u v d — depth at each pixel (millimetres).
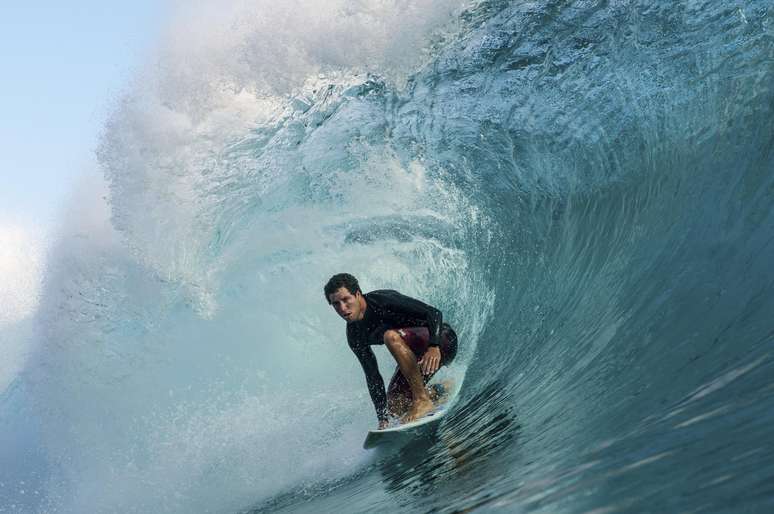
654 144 14719
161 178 20750
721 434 5238
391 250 18969
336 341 18203
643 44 15914
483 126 18750
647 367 8297
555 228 16062
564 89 17453
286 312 18859
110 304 20000
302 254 19422
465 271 17609
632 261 12070
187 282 19844
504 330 14734
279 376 18156
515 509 5906
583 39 17422
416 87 20078
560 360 11164
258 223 20062
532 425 9273
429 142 19547
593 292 12570
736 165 11578
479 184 18469
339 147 20141
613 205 14836
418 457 10930
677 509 4387
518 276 16031
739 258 9102
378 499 9445
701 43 14812
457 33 19906
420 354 12875
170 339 19453
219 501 13281
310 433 14992
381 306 12883
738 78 13531
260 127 20812
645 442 5914
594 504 5113
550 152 17391
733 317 7906
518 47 18766
